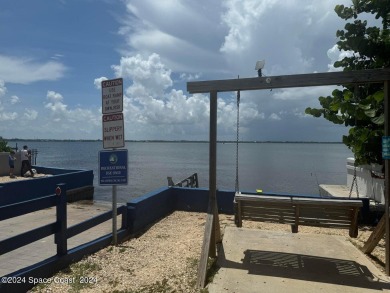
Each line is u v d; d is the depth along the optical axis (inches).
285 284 181.8
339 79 194.9
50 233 192.5
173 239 259.4
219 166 2511.1
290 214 245.6
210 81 215.9
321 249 234.7
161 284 180.9
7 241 165.9
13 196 417.1
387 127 194.1
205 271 186.1
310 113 290.7
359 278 189.3
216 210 230.7
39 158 3253.0
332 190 442.9
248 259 215.6
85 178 553.6
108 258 216.4
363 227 293.4
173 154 5457.7
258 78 206.1
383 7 280.8
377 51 272.2
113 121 247.8
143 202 290.8
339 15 297.0
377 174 357.4
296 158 4153.5
